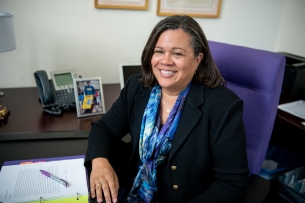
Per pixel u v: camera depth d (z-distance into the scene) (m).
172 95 1.11
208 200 0.98
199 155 1.02
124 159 1.21
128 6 1.82
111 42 1.90
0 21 1.23
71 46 1.83
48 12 1.69
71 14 1.74
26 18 1.66
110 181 0.96
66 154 1.11
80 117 1.44
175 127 1.05
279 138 2.20
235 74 1.25
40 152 1.10
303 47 2.05
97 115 1.49
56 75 1.54
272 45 2.33
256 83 1.19
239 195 0.97
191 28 0.96
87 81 1.45
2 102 1.55
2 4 1.59
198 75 1.08
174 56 0.98
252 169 1.26
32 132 1.25
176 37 0.96
